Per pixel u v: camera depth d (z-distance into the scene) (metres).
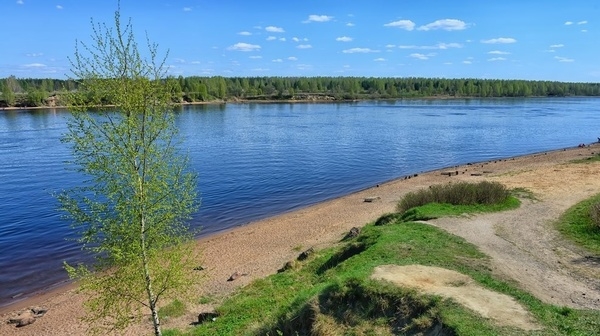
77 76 12.38
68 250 25.31
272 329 12.59
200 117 115.00
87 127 12.55
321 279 15.20
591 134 81.44
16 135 74.62
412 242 16.39
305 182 43.31
